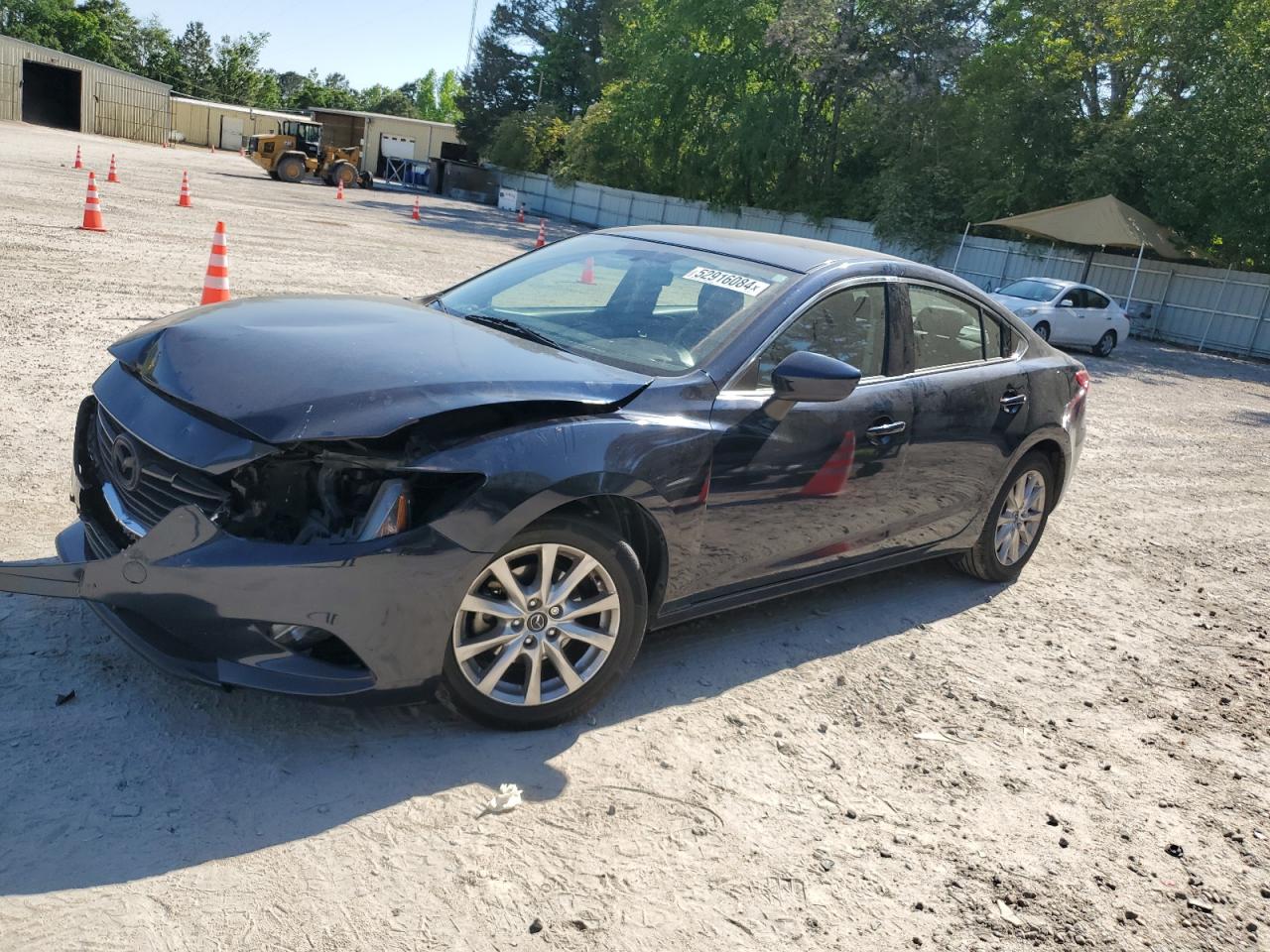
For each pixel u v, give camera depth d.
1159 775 3.50
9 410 5.61
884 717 3.61
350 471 2.71
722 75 41.66
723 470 3.37
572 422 2.99
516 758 2.96
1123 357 20.92
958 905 2.63
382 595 2.64
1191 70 27.53
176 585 2.58
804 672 3.87
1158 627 5.02
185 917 2.17
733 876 2.60
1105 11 29.55
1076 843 3.01
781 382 3.35
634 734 3.21
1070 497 7.55
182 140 74.62
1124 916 2.69
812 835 2.83
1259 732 3.95
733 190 42.12
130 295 9.85
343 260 15.82
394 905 2.30
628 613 3.16
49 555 3.72
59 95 62.31
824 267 4.00
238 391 2.74
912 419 4.14
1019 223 26.06
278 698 3.08
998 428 4.66
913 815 3.01
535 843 2.60
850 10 36.25
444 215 36.16
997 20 33.44
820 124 39.12
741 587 3.70
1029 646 4.52
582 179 50.88
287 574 2.56
